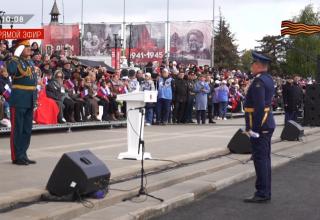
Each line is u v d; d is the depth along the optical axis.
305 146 15.83
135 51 36.09
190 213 7.50
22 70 9.48
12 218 6.21
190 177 9.77
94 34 36.34
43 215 6.38
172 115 22.25
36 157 10.75
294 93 20.97
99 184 7.38
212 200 8.39
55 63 18.06
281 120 27.19
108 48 36.00
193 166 10.80
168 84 21.03
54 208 6.77
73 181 7.14
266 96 8.02
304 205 8.05
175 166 10.66
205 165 10.96
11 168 9.32
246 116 8.12
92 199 7.34
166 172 9.89
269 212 7.58
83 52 36.31
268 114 8.08
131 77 20.80
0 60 15.10
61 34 36.31
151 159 10.91
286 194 8.89
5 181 8.09
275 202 8.26
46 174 8.76
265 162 8.18
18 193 7.17
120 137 15.29
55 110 15.88
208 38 35.56
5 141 13.54
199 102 22.50
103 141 14.13
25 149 9.78
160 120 21.19
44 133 15.99
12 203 6.83
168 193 8.40
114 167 9.68
